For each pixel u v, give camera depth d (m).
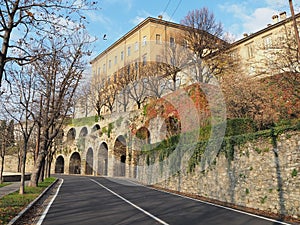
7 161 57.72
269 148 11.57
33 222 8.35
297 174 10.04
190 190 17.95
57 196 15.87
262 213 10.74
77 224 7.97
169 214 9.86
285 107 15.64
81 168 47.56
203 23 25.11
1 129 23.42
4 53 8.21
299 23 16.61
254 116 16.84
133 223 8.13
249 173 12.53
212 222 8.41
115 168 24.31
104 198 14.97
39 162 20.58
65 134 33.12
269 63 17.70
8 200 12.62
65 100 19.23
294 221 9.18
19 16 8.48
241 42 31.23
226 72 23.72
